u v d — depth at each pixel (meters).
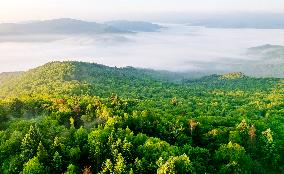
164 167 89.75
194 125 124.56
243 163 112.00
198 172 101.50
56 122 111.38
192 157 107.31
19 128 107.19
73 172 89.12
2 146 97.56
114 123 113.69
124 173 90.81
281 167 122.62
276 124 153.50
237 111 186.50
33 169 88.31
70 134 105.12
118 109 134.12
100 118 120.38
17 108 130.00
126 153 96.69
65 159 95.69
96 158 96.69
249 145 124.12
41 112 129.00
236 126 134.38
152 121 126.12
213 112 175.25
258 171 117.00
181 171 93.00
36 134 97.31
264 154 123.81
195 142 122.88
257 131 132.50
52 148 95.69
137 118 122.06
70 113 122.19
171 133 119.31
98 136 100.31
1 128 110.94
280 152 126.19
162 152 97.19
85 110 128.50
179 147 107.25
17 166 92.69
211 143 120.12
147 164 94.56
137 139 103.94
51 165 92.25
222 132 125.94
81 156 98.31
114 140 99.88
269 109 195.88
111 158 96.50
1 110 121.75
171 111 161.12
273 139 128.50
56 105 133.00
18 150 98.12
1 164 95.50
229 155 111.56
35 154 95.00
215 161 111.56
